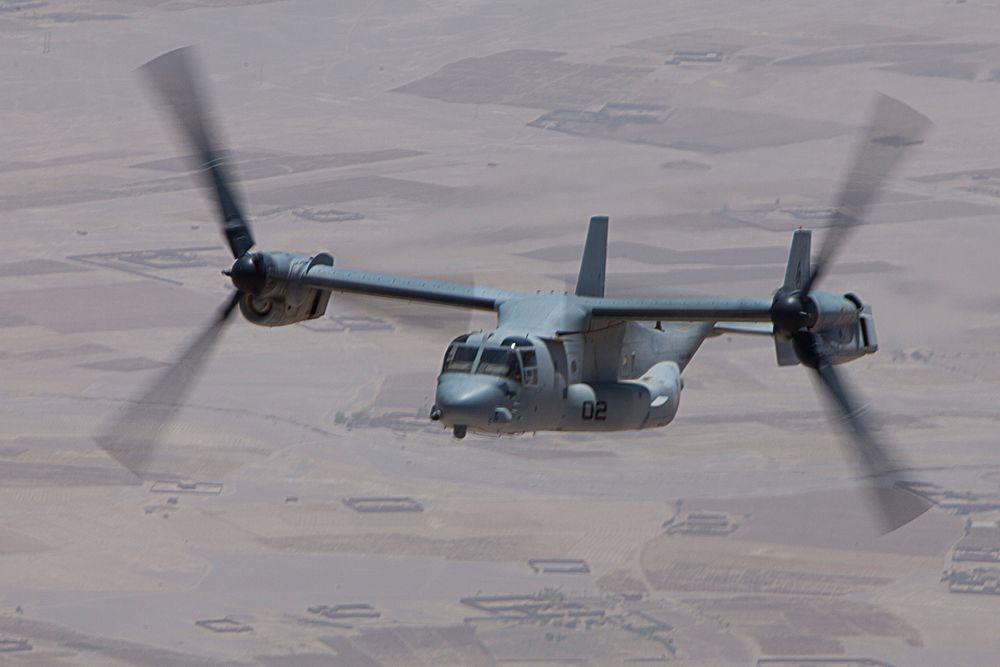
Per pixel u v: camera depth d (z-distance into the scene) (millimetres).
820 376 123250
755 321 126188
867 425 121875
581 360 129750
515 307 130375
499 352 122375
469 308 133750
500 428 121438
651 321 129000
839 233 125562
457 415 119312
